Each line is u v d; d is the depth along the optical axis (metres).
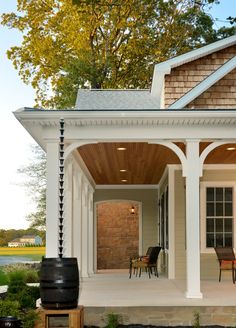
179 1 25.19
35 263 24.36
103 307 9.12
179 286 12.18
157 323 9.10
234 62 11.82
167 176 14.54
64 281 8.23
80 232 13.55
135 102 14.41
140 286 12.30
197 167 9.80
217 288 11.35
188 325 9.07
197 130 9.80
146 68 25.42
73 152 11.19
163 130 9.79
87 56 23.81
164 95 13.40
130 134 9.76
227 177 14.20
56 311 8.20
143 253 19.92
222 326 9.00
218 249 13.14
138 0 24.41
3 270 21.58
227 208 14.15
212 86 12.20
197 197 9.74
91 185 17.44
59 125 9.64
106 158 12.66
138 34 25.09
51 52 25.48
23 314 8.68
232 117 9.47
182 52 25.00
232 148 11.46
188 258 9.64
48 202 9.58
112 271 20.16
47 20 25.69
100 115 9.38
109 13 24.41
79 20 24.36
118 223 22.08
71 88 23.80
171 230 14.19
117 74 25.34
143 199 20.06
